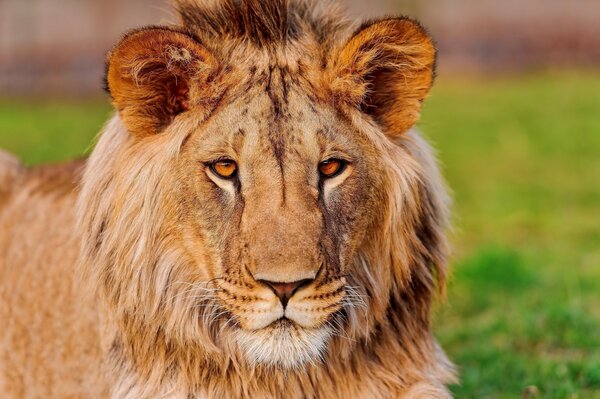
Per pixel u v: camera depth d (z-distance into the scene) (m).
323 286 8.40
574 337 13.70
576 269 17.75
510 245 20.23
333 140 8.66
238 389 9.24
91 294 9.76
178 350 9.16
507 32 49.62
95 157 9.38
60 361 10.75
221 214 8.61
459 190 26.41
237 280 8.45
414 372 9.62
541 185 26.67
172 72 8.84
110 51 8.73
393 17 8.86
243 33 9.06
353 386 9.41
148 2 49.56
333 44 9.17
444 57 49.75
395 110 9.27
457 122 36.47
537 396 11.83
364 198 8.87
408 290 9.45
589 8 49.28
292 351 8.46
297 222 8.30
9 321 11.36
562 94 42.09
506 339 13.98
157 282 8.90
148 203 8.79
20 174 12.58
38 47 49.31
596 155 30.42
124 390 9.43
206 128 8.69
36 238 11.52
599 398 11.66
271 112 8.61
